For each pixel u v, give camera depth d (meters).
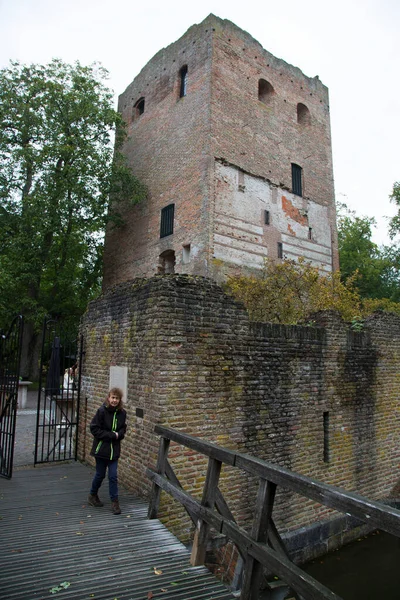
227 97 20.47
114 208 25.48
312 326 9.77
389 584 7.82
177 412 6.83
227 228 19.34
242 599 3.48
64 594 3.85
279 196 22.00
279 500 8.27
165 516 6.24
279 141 22.56
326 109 26.00
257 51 22.44
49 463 8.97
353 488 9.96
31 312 21.94
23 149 21.45
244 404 7.78
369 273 33.75
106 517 5.77
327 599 2.74
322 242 23.80
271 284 14.98
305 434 8.93
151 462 6.70
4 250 21.84
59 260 24.45
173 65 22.72
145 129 24.09
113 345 8.54
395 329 12.06
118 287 8.70
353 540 9.37
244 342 7.93
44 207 21.19
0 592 3.84
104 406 6.16
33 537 5.05
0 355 8.09
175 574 4.28
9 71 22.81
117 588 3.99
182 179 20.56
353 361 10.45
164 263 21.67
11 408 7.80
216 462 4.47
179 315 7.09
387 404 11.38
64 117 22.73
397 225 27.47
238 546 3.72
